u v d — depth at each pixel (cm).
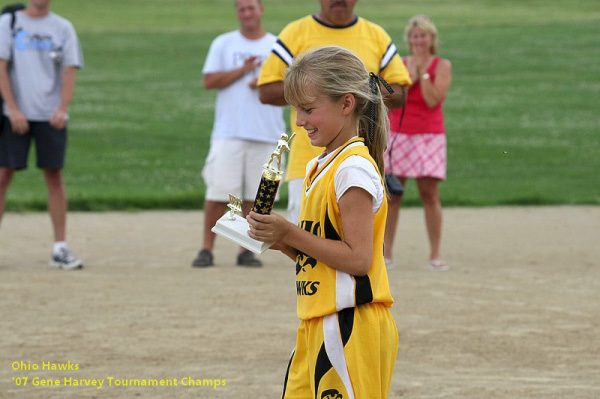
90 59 7000
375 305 870
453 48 7275
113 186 3247
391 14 9500
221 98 2125
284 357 1430
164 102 5416
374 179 848
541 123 4772
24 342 1498
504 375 1353
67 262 2077
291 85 866
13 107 2069
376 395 861
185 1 10669
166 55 7219
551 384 1313
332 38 1563
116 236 2503
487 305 1766
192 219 2800
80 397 1244
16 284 1906
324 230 862
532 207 3047
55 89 2116
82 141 4197
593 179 3491
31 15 2106
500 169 3672
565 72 6338
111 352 1449
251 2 2122
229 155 2098
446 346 1498
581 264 2177
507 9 9825
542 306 1764
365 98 871
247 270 2088
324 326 859
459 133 4481
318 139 874
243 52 2125
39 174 3484
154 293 1839
